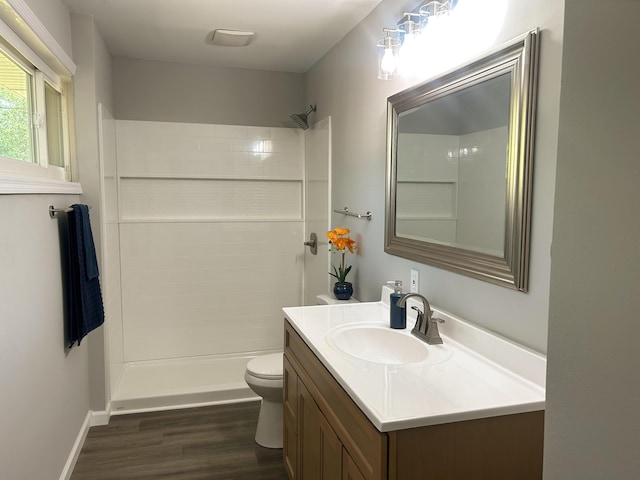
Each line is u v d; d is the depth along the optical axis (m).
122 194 3.62
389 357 1.90
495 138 1.56
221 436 2.75
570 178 0.64
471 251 1.70
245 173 3.84
